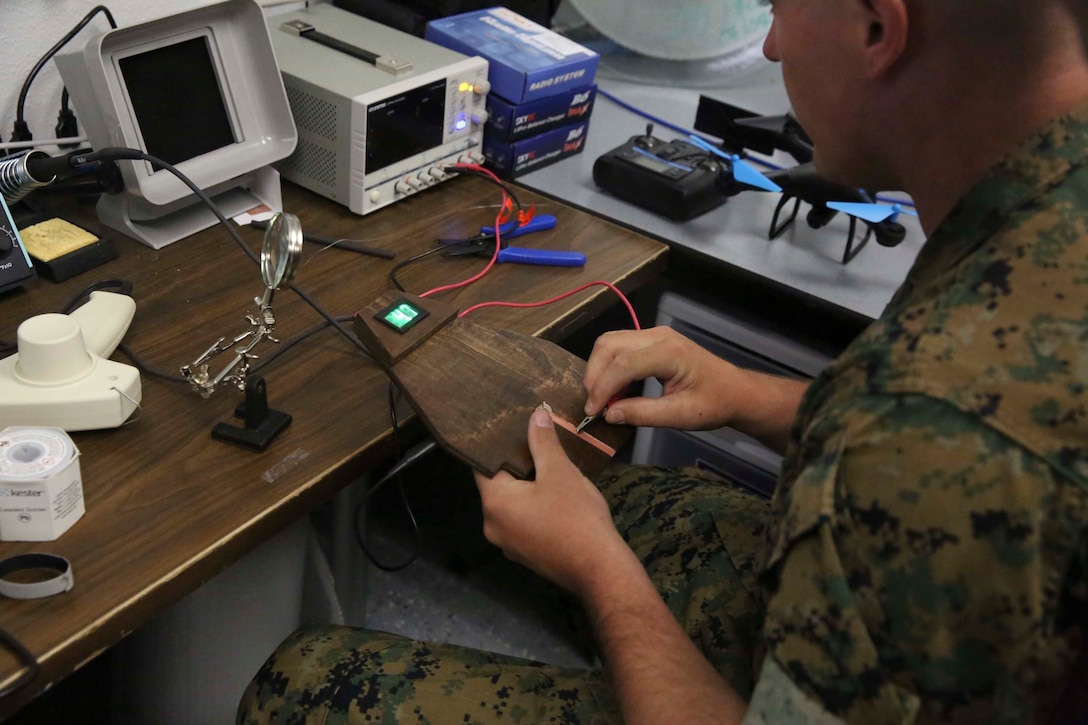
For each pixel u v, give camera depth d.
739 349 1.38
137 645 1.15
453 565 1.70
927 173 0.67
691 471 1.16
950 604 0.54
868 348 0.61
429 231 1.24
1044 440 0.53
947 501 0.54
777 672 0.60
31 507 0.72
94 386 0.83
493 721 0.82
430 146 1.32
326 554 1.45
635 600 0.75
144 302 1.03
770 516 0.70
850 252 1.31
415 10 1.56
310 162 1.28
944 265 0.63
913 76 0.63
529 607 1.65
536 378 0.96
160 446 0.85
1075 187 0.58
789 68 0.72
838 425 0.59
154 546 0.75
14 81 1.22
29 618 0.68
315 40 1.34
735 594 0.92
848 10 0.64
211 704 1.18
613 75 1.84
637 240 1.28
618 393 0.97
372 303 0.99
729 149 1.55
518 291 1.13
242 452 0.85
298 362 0.98
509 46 1.43
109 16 1.25
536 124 1.43
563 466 0.83
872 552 0.56
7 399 0.81
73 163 0.99
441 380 0.93
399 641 0.91
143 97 1.08
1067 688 0.56
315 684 0.86
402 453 0.94
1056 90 0.60
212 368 0.95
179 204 1.17
